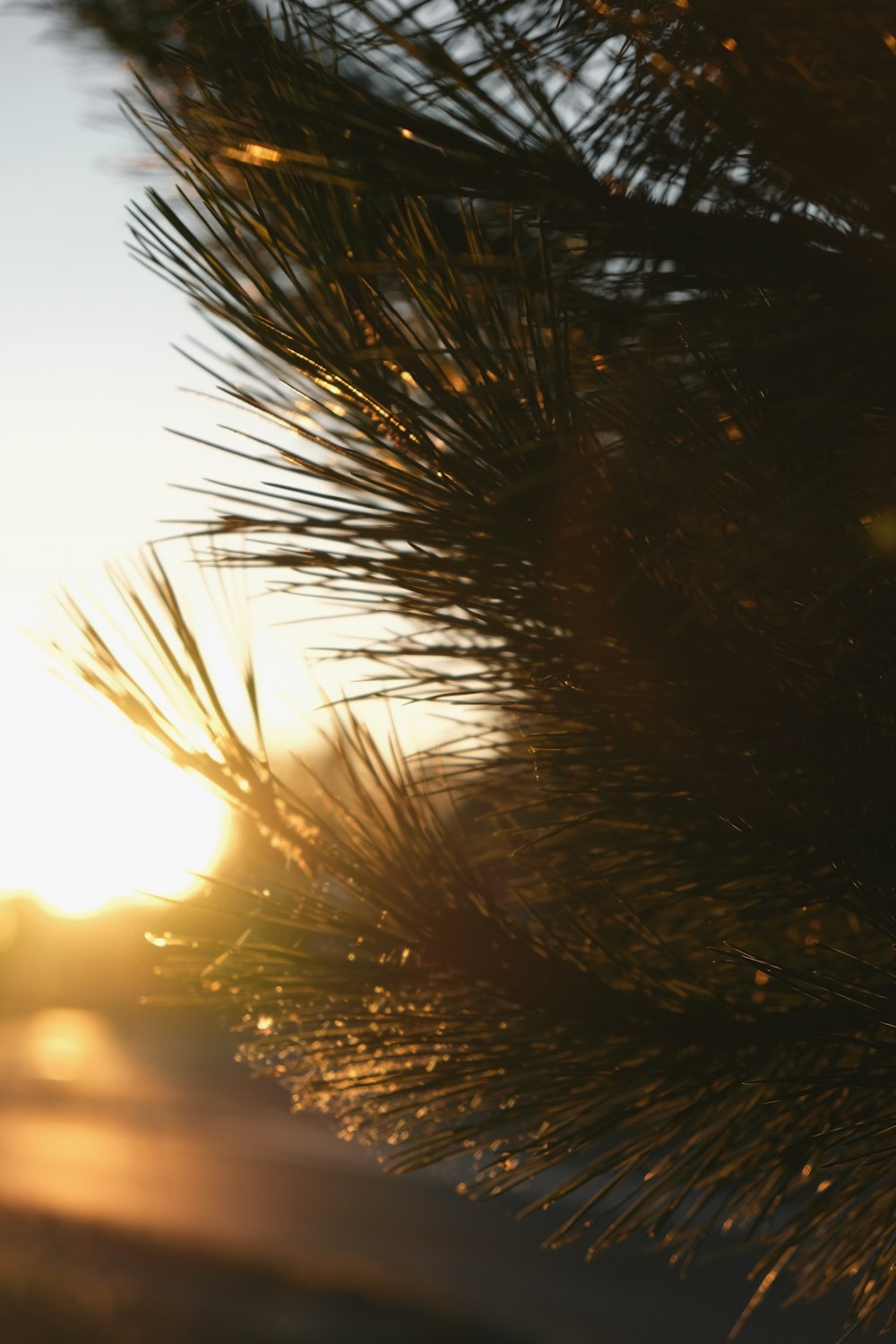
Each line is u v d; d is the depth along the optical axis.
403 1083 1.15
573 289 1.08
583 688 1.08
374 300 1.06
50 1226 9.48
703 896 1.14
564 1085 1.12
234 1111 18.64
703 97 1.04
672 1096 1.12
